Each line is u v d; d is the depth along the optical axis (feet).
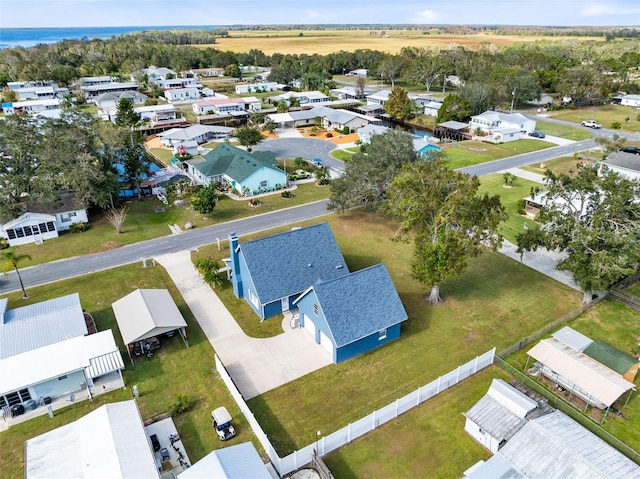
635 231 124.36
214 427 96.58
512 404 94.22
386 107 418.51
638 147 302.45
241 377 111.34
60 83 552.41
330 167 280.51
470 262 165.78
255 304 135.74
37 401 103.45
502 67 505.25
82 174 186.19
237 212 212.64
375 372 112.78
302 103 467.93
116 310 127.95
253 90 541.75
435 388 104.68
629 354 117.08
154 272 160.45
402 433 95.66
